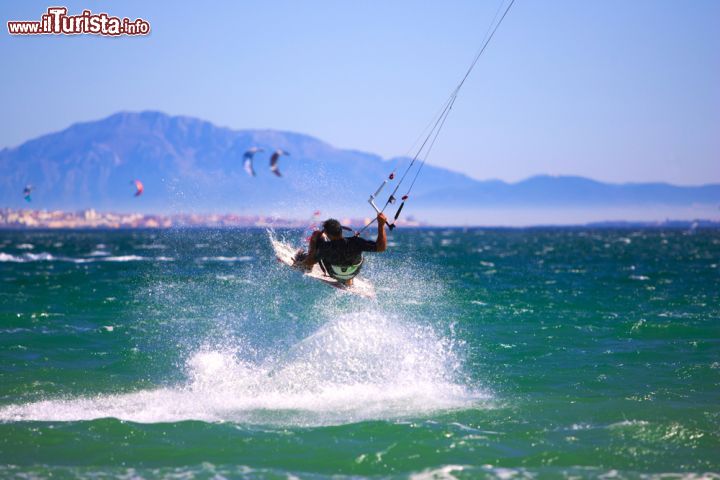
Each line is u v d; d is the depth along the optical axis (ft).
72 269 593.01
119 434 126.52
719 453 116.98
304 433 127.75
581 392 158.51
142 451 118.62
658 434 125.59
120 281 448.24
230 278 438.81
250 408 145.59
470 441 123.24
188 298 339.98
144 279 454.81
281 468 111.86
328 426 131.44
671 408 142.00
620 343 218.18
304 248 161.68
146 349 211.61
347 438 124.98
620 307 309.83
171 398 154.20
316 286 380.37
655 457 115.34
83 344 219.20
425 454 117.29
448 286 393.91
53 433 126.31
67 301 331.57
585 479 106.63
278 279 419.95
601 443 121.90
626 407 143.54
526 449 119.65
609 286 423.23
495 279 480.64
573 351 206.18
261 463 113.91
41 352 205.46
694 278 491.31
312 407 146.20
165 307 307.37
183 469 110.93
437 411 142.51
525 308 303.68
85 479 105.91
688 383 165.58
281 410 143.95
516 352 204.74
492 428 131.03
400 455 116.98
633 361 191.42
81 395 156.66
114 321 265.34
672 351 204.03
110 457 115.96
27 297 351.25
